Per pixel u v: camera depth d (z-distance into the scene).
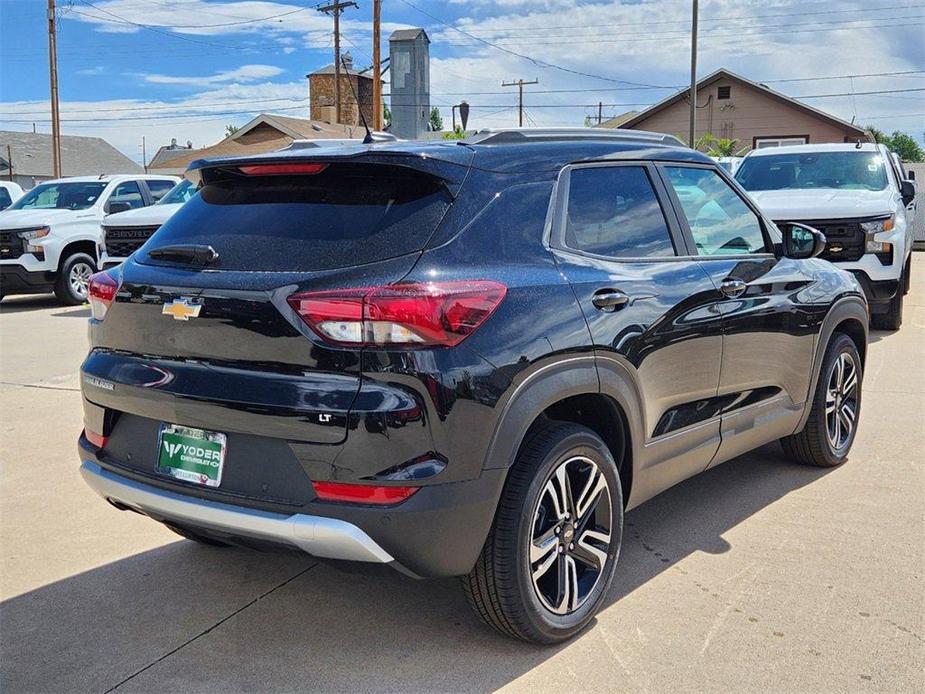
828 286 4.80
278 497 2.70
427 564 2.71
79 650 3.11
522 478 2.88
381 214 2.81
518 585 2.89
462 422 2.65
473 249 2.83
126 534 4.17
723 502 4.53
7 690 2.85
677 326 3.52
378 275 2.63
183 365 2.89
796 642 3.12
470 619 3.32
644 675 2.92
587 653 3.06
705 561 3.80
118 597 3.51
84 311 12.62
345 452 2.58
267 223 2.96
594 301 3.13
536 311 2.89
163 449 2.98
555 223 3.16
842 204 8.75
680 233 3.77
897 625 3.23
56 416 6.33
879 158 9.99
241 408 2.70
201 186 3.39
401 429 2.57
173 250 3.01
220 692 2.84
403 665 2.99
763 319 4.15
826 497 4.59
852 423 5.20
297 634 3.21
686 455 3.76
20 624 3.29
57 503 4.58
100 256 11.41
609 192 3.47
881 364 7.89
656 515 4.35
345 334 2.58
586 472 3.18
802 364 4.56
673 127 35.97
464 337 2.67
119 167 64.88
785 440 5.00
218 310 2.77
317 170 2.99
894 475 4.93
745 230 4.26
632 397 3.30
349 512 2.59
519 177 3.11
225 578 3.69
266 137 36.41
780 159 10.34
